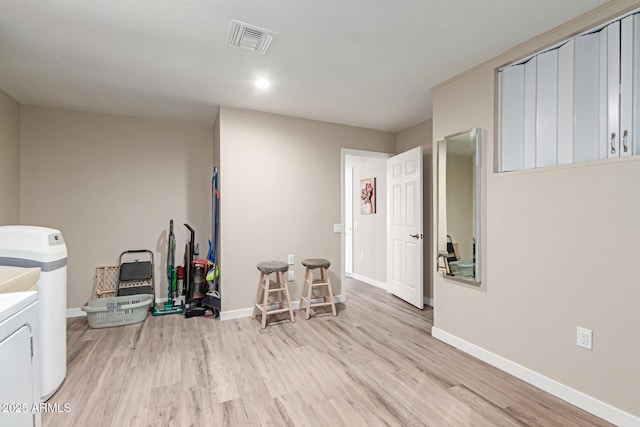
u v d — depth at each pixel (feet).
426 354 8.15
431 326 10.22
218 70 8.12
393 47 7.01
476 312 7.98
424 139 12.79
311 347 8.56
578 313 5.98
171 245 11.91
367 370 7.30
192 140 12.92
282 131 11.73
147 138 12.24
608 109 5.70
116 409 5.83
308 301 10.95
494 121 7.57
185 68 8.00
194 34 6.45
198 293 11.65
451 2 5.47
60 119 11.05
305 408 5.88
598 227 5.71
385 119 12.39
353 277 18.47
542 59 6.72
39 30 6.26
